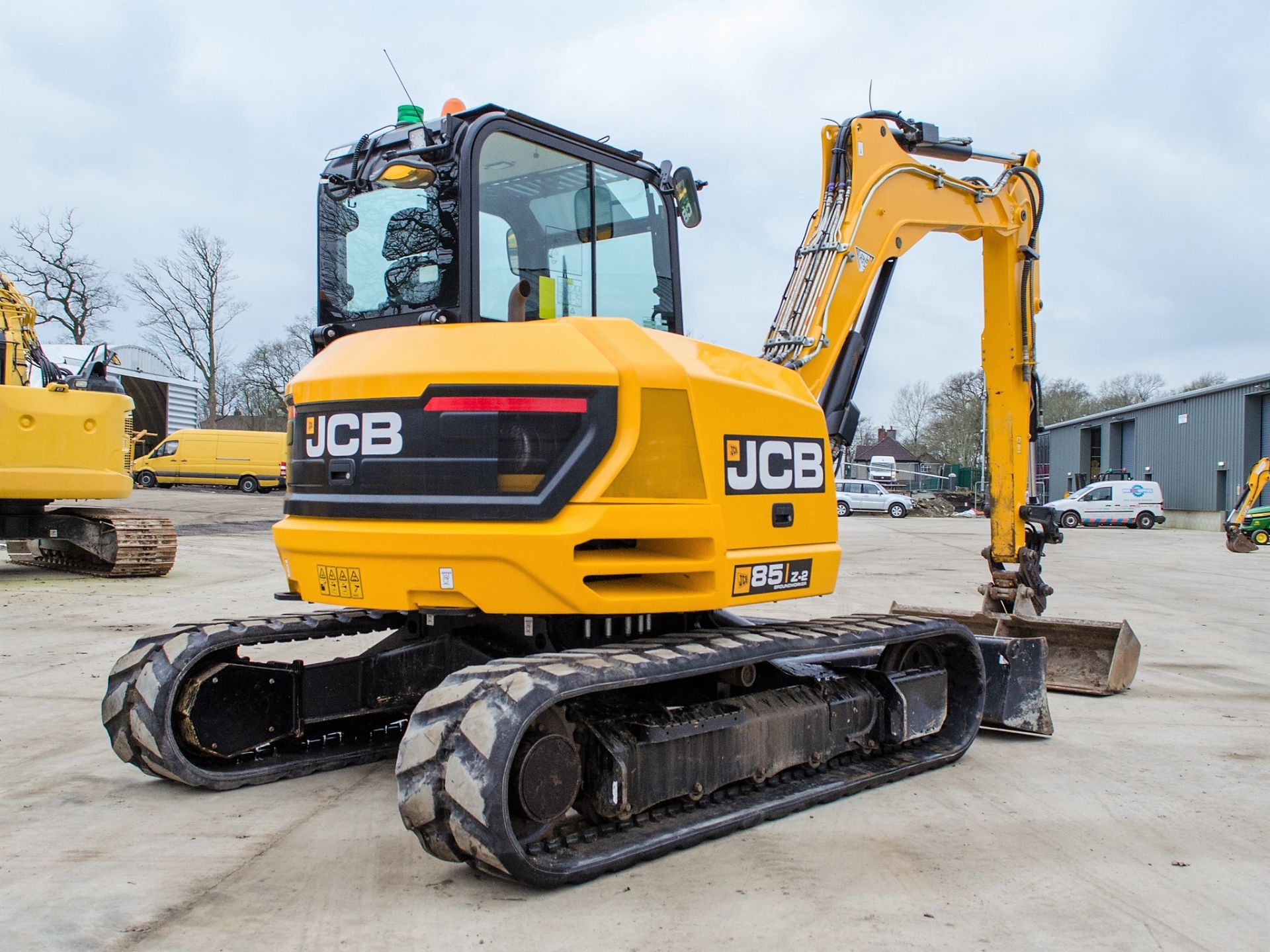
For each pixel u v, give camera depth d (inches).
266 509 1087.0
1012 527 290.0
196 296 1827.0
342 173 186.1
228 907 135.2
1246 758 218.7
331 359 171.3
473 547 151.3
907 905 138.3
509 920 131.4
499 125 171.2
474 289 167.5
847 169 242.4
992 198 274.7
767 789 178.7
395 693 199.3
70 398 473.7
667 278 205.5
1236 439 1486.2
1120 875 150.7
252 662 190.1
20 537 493.4
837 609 450.9
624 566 157.4
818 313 230.2
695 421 163.2
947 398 2834.6
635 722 155.3
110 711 183.2
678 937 127.2
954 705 223.5
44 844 158.4
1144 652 352.5
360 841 160.6
